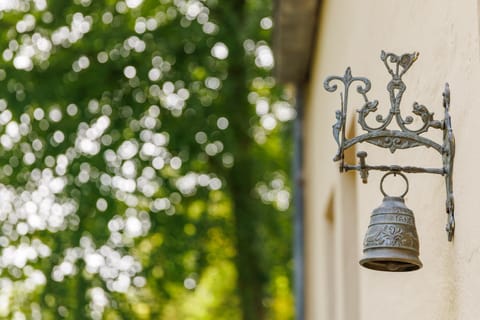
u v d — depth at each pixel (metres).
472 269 4.46
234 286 20.59
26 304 17.55
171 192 18.38
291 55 12.83
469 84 4.51
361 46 7.79
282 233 20.17
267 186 20.36
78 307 17.12
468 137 4.48
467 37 4.59
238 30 19.09
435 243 5.11
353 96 8.04
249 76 19.52
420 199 5.45
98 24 18.53
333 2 10.03
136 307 17.80
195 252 18.67
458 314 4.70
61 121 18.20
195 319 21.48
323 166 11.11
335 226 9.62
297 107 13.99
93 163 17.97
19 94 18.14
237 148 19.11
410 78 5.79
